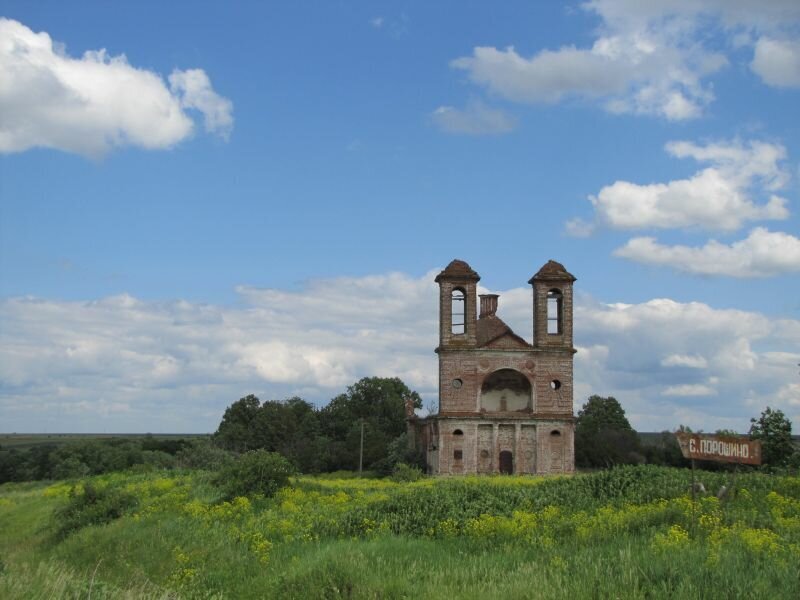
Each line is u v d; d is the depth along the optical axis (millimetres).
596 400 131500
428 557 22281
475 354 81750
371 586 19094
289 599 20062
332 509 35094
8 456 145500
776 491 30672
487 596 17062
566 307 83000
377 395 146625
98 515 38438
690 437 22969
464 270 83188
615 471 35906
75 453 133125
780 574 16672
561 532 24516
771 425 56250
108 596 18750
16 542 39875
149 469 74125
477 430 80500
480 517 27859
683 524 23500
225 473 43000
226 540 28516
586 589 16719
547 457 80062
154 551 28344
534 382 81562
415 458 90438
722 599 15586
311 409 150750
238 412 149750
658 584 16750
